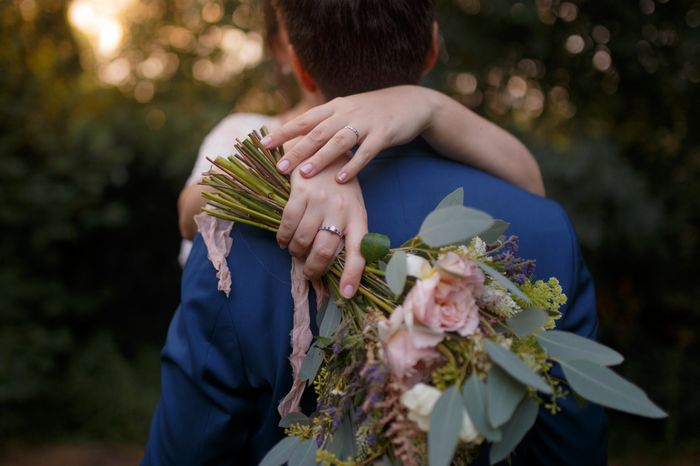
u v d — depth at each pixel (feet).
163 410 3.22
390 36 3.33
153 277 14.98
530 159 3.93
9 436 12.16
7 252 12.85
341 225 2.95
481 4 9.77
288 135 3.18
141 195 14.44
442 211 2.77
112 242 14.52
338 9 3.26
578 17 9.79
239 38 13.33
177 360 3.16
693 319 12.72
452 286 2.66
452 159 3.68
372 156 3.09
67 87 14.28
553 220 3.34
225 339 3.08
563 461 3.17
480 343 2.59
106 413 12.73
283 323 3.03
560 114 10.87
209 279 3.13
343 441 2.77
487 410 2.49
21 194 12.60
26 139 12.99
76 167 13.07
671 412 11.98
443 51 9.95
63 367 13.51
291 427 2.93
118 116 14.03
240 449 3.22
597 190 9.75
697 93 10.53
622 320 12.84
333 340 2.78
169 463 3.16
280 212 3.09
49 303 13.07
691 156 11.46
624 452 11.93
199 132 13.79
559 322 3.22
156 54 14.62
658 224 10.22
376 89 3.47
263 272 3.09
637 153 11.50
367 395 2.64
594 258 12.01
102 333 14.03
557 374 3.17
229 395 3.10
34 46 13.89
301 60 3.47
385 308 2.81
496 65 10.30
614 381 2.59
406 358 2.56
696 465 11.34
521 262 2.93
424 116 3.35
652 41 9.95
